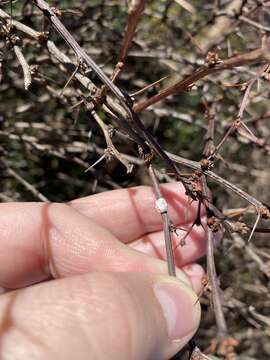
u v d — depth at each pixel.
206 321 0.15
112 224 0.11
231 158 0.15
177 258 0.10
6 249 0.10
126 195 0.11
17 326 0.07
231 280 0.15
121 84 0.15
